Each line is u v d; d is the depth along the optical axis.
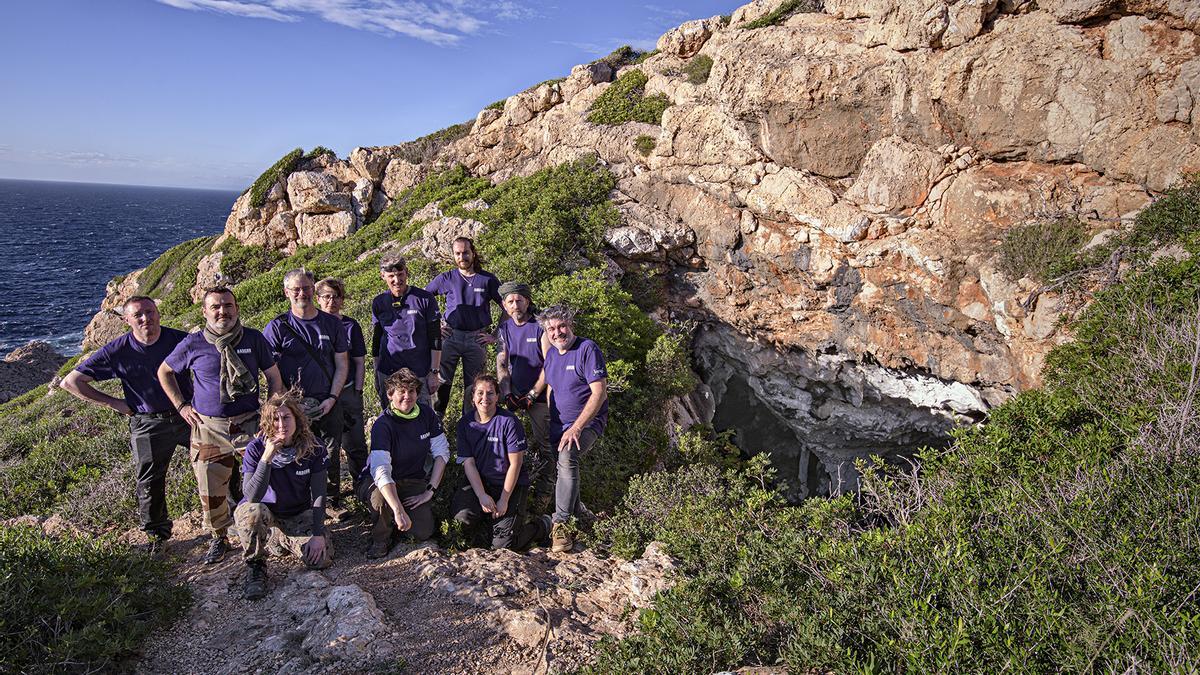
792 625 3.78
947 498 4.86
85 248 89.81
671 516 5.67
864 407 13.05
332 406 5.49
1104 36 9.36
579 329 9.75
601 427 5.83
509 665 3.78
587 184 13.98
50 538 4.57
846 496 5.07
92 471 7.21
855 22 12.38
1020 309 9.59
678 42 16.23
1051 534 3.96
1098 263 8.90
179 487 6.40
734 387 15.51
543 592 4.59
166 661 3.82
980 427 6.54
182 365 4.77
